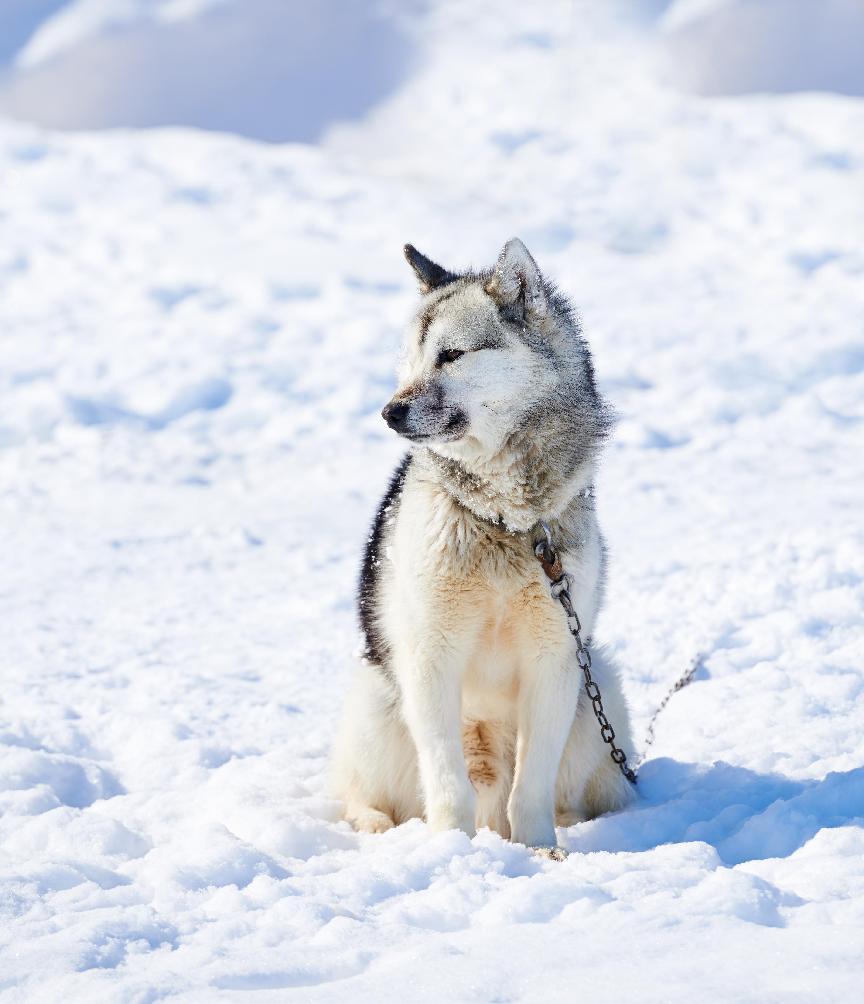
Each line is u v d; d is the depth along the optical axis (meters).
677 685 18.11
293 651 24.12
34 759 16.17
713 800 13.38
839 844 10.67
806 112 149.38
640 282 76.56
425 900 9.92
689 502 36.34
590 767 14.50
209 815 14.05
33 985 8.20
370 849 12.55
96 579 31.38
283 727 18.97
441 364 13.27
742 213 114.06
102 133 124.75
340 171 113.56
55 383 55.53
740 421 48.06
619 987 7.63
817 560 24.97
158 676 22.11
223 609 28.03
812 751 14.89
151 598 29.25
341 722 15.04
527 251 13.63
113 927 9.27
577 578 13.24
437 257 88.19
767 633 21.39
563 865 11.07
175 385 54.38
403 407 13.03
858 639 20.45
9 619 27.28
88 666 23.23
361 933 9.10
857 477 38.78
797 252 83.81
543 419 13.27
